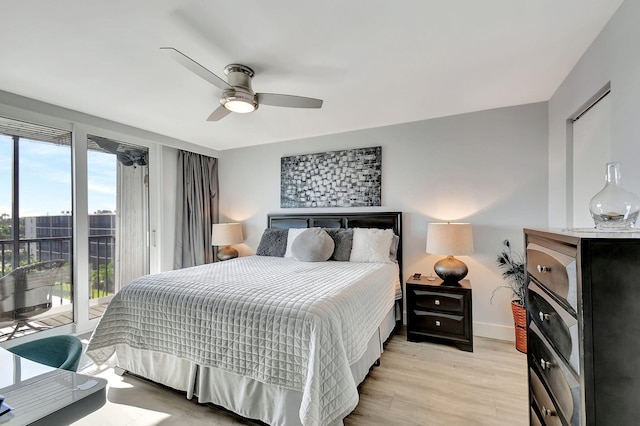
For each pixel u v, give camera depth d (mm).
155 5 1403
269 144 4211
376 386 2051
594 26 1598
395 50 1830
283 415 1527
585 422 782
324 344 1431
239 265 2871
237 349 1633
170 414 1770
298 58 1911
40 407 794
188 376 1915
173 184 4051
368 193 3506
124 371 2209
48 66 1979
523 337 2551
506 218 2863
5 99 2363
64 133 2916
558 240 996
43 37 1651
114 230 3365
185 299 1841
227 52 1829
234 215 4520
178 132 3611
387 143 3410
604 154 1774
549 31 1641
